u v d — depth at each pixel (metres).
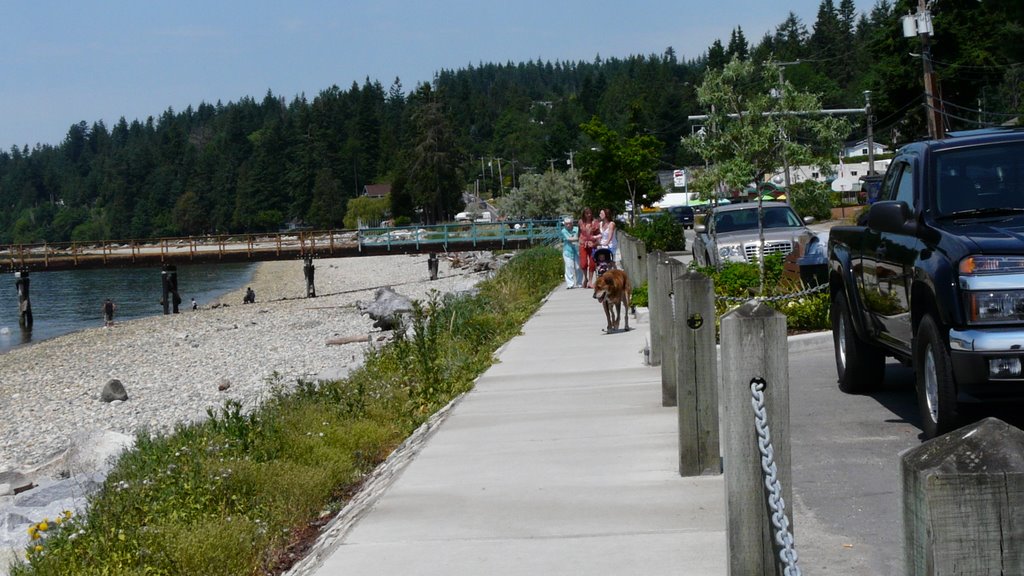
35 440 19.44
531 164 195.62
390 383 13.47
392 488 7.92
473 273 57.69
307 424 10.92
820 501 6.74
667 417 9.80
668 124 146.12
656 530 6.38
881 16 160.88
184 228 191.38
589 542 6.25
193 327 42.31
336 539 6.86
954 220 7.90
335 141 186.00
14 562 7.97
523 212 96.19
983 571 2.46
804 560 5.68
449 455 8.93
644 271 20.81
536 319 20.30
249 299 58.16
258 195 182.12
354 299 51.59
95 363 32.28
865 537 5.98
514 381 12.95
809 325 13.45
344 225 169.12
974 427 2.55
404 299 33.34
